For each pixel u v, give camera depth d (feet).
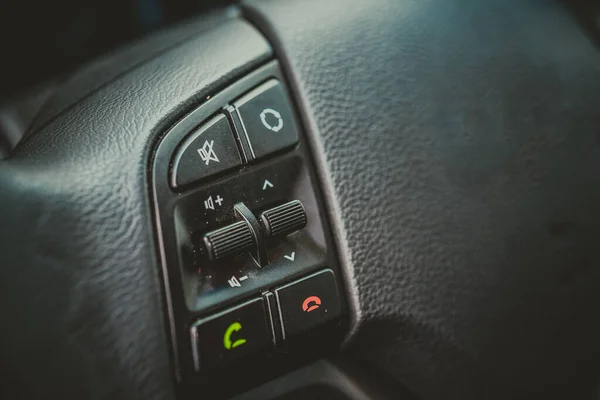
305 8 2.22
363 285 1.97
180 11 3.38
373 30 2.20
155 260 1.73
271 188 1.94
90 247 1.68
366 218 1.99
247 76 2.03
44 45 3.26
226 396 1.91
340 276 1.97
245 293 1.83
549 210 2.27
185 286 1.77
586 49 2.47
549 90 2.35
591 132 2.38
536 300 2.25
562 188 2.30
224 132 1.91
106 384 1.67
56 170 1.73
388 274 2.01
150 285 1.71
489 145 2.21
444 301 2.09
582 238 2.32
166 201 1.79
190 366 1.76
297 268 1.91
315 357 2.04
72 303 1.65
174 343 1.74
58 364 1.63
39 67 3.28
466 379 2.19
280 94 2.02
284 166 1.96
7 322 1.59
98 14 3.31
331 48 2.12
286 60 2.07
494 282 2.17
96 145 1.81
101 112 1.95
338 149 2.00
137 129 1.84
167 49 2.27
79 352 1.65
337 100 2.05
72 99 2.22
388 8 2.28
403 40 2.22
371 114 2.07
